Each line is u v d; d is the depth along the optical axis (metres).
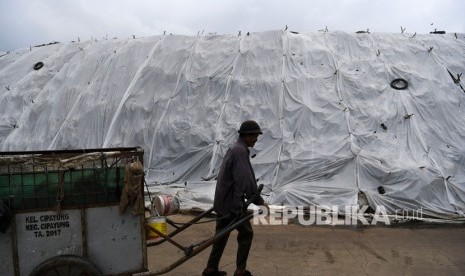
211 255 4.59
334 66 11.02
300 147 9.53
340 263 5.28
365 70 10.93
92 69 12.26
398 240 6.34
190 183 9.53
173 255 5.55
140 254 3.83
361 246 6.02
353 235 6.60
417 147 9.38
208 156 9.96
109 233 3.75
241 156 4.37
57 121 11.46
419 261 5.38
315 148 9.42
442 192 8.42
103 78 11.88
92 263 3.67
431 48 11.43
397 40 11.89
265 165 9.44
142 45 12.48
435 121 9.91
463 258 5.51
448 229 7.01
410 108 10.01
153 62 11.84
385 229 6.98
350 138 9.38
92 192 3.71
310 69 11.01
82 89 11.85
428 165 8.87
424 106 10.09
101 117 11.14
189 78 11.25
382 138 9.48
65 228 3.66
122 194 3.70
